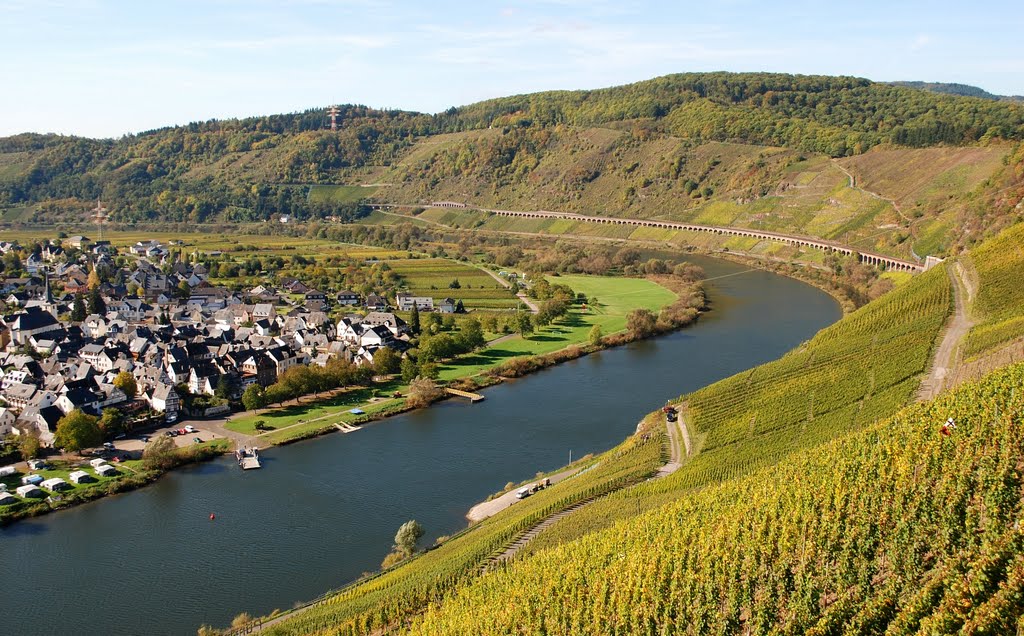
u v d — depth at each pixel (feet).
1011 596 235.61
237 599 404.57
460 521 480.23
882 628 260.83
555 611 304.09
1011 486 289.53
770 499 324.39
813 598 274.16
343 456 581.94
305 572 428.15
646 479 478.18
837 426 486.79
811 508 311.06
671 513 346.95
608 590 303.89
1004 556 254.06
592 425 639.76
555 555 347.15
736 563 294.25
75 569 431.43
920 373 540.11
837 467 333.42
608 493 462.60
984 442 318.45
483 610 317.22
